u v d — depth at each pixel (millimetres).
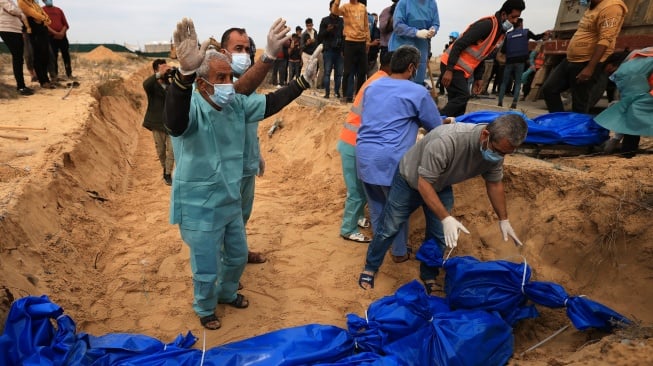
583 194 3699
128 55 27984
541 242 3760
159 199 6055
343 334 2877
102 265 4137
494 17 4832
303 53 12617
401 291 3227
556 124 4805
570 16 8039
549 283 2996
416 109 3600
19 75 8828
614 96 7191
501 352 2795
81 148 5961
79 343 2473
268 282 3982
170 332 3268
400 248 4039
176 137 2754
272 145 9266
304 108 9406
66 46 10984
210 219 2857
